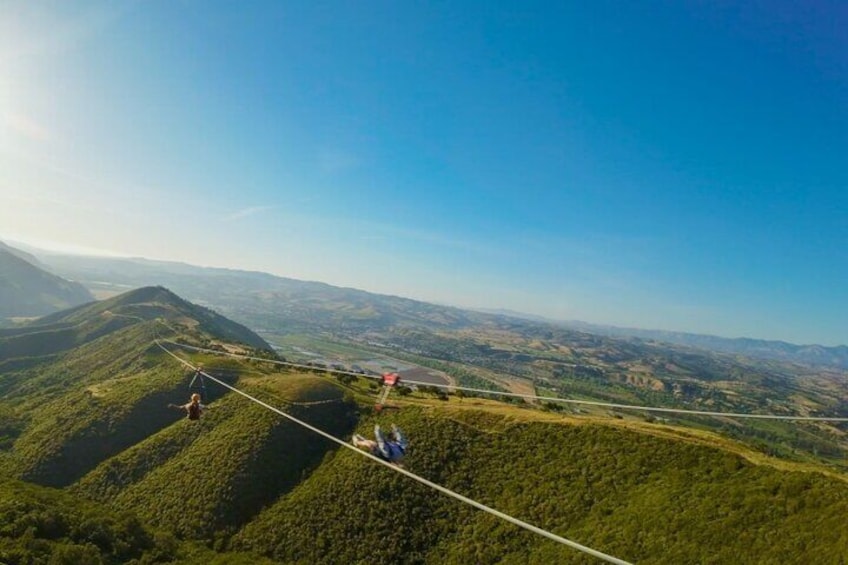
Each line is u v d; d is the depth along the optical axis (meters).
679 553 56.25
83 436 98.56
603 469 73.75
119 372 137.25
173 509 78.06
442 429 89.00
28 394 139.12
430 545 70.19
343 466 83.50
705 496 62.88
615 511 66.19
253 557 68.50
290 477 83.62
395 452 17.56
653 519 62.19
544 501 71.69
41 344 191.50
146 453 92.00
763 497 59.53
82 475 90.75
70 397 118.31
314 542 71.31
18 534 54.97
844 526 51.41
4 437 104.38
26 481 87.25
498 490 76.12
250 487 80.75
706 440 76.62
